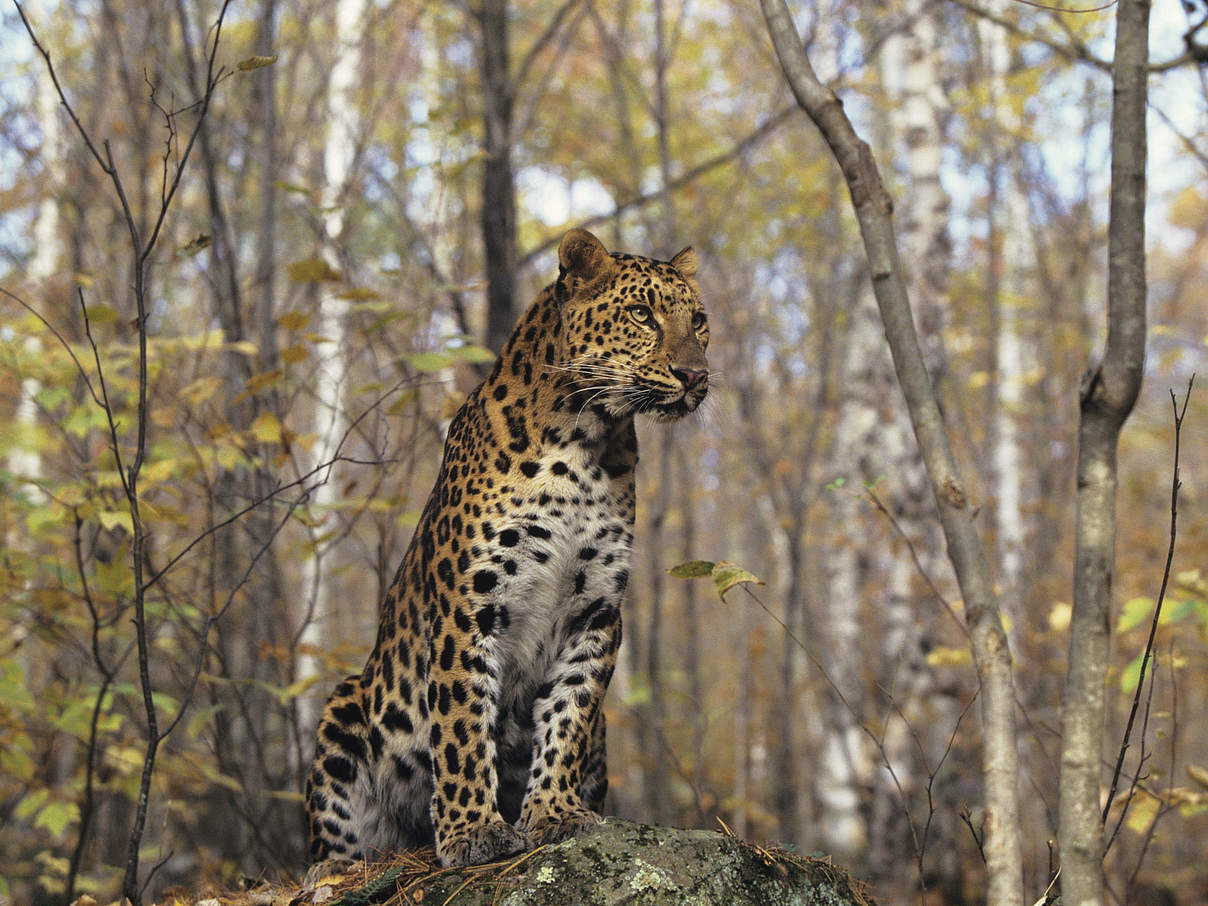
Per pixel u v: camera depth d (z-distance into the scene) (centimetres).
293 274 743
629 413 573
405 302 1224
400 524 845
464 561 548
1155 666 549
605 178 1858
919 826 1466
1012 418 1822
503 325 981
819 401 1659
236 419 979
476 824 529
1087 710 344
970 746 1528
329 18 1739
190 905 614
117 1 1433
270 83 1077
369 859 596
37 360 841
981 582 358
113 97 1631
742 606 2298
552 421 558
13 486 920
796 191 1934
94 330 1192
